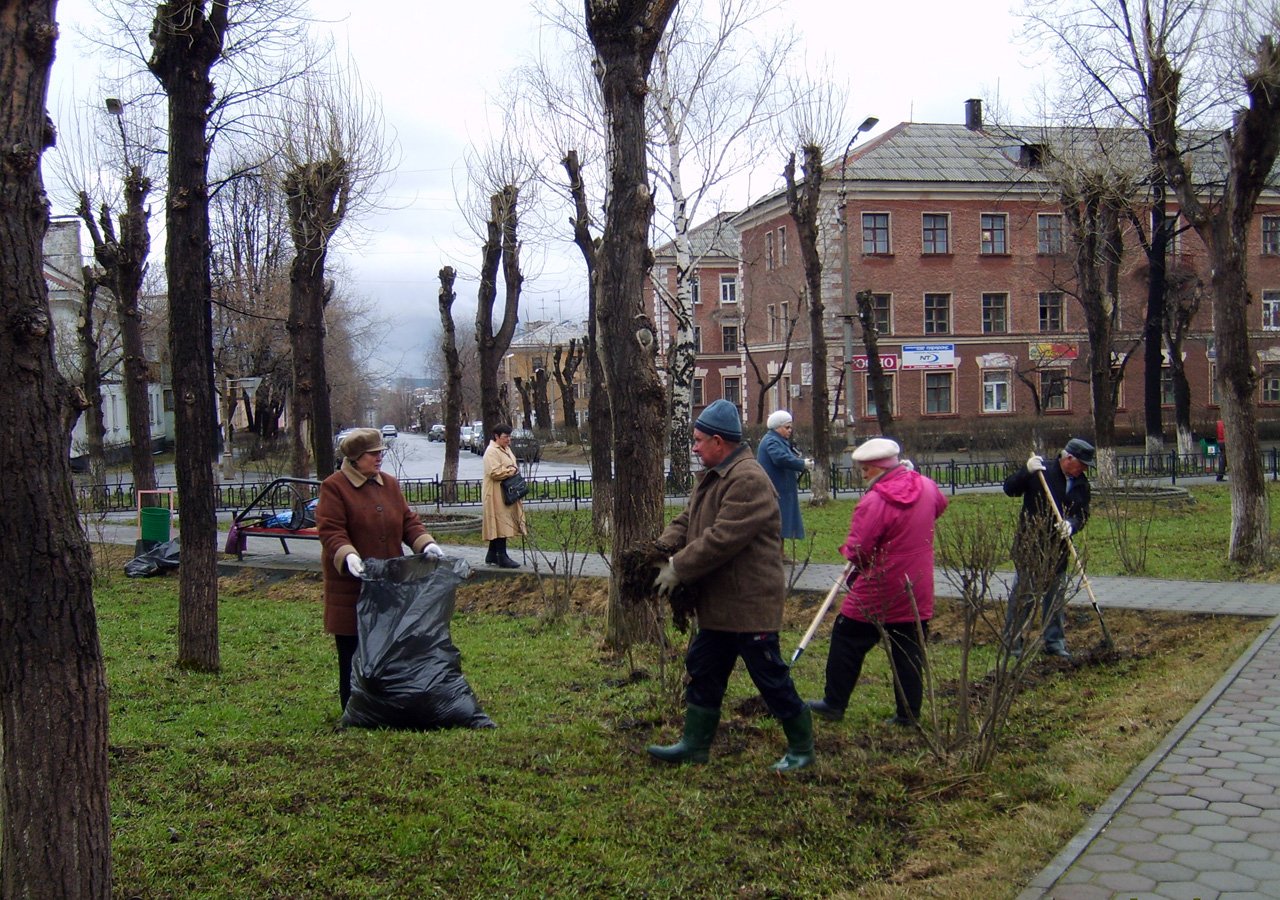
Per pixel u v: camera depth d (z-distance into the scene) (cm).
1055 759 520
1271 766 476
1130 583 1020
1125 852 390
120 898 364
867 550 588
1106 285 2869
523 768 510
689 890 392
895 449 603
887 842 432
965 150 4294
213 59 766
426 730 575
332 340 4891
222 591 1264
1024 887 368
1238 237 1140
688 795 479
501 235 2005
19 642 280
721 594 505
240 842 409
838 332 4022
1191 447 2970
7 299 278
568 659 786
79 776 287
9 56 279
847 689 609
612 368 780
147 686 723
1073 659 766
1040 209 4209
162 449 6138
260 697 695
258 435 4325
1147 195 2414
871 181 4044
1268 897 350
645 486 784
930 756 532
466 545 1515
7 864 280
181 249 759
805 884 396
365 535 606
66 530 288
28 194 283
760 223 4594
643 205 775
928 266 4147
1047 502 762
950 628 878
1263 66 1083
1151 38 1275
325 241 1644
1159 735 533
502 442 1215
